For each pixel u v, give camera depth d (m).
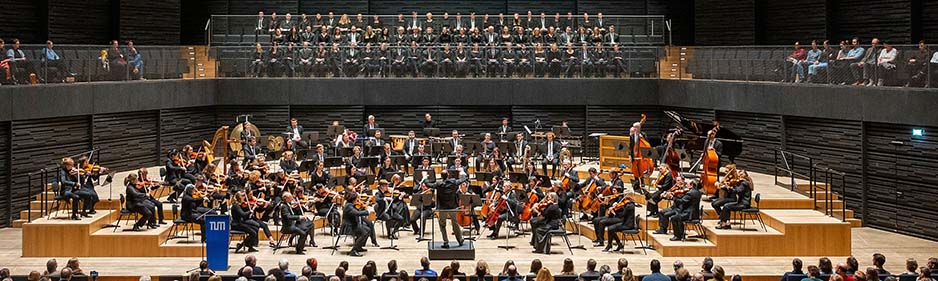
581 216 25.62
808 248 22.44
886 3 32.12
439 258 21.86
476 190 24.38
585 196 23.83
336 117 33.34
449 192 22.44
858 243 24.59
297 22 33.88
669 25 34.00
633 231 22.31
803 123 28.55
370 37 33.25
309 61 32.81
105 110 29.00
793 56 28.44
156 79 30.86
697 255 22.20
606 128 33.41
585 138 33.44
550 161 27.72
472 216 24.31
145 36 35.16
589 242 23.78
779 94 28.75
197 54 32.66
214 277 14.66
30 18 32.81
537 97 32.94
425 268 17.86
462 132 33.66
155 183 23.20
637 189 26.02
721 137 27.25
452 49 32.94
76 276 16.47
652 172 26.95
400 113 33.62
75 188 22.89
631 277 15.16
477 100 32.94
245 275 16.41
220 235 19.88
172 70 31.58
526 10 38.00
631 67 33.00
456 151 26.75
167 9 35.81
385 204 23.30
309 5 37.97
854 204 26.98
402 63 32.84
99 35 34.53
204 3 37.38
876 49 25.91
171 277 16.94
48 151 27.53
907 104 24.86
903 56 25.16
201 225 22.31
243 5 37.50
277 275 16.66
